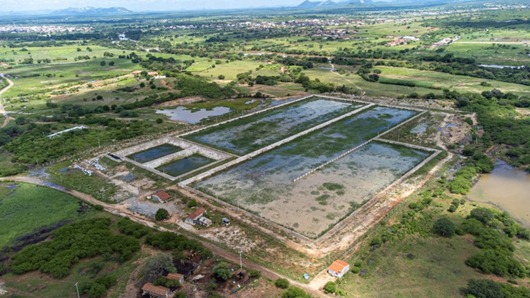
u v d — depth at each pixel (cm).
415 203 8694
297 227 7981
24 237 7838
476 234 7588
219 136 13825
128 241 7388
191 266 6656
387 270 6619
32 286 6356
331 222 8156
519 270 6519
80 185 10169
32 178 10719
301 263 6825
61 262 6800
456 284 6256
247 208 8788
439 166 10969
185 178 10412
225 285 6203
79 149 12588
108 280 6284
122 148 12669
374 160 11494
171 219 8412
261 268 6681
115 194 9638
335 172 10662
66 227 7919
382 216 8338
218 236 7706
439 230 7588
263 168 11019
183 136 13850
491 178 10412
